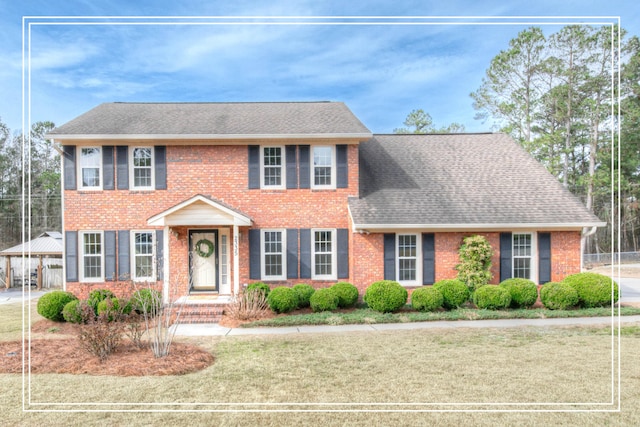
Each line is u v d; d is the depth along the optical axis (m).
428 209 15.03
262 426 5.73
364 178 16.53
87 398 6.63
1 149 40.28
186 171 15.20
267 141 15.22
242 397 6.72
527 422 5.80
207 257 15.24
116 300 11.49
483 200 15.56
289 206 15.30
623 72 30.84
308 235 15.27
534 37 30.56
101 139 14.68
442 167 17.38
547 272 15.05
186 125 15.51
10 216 41.78
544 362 8.38
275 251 15.44
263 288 13.89
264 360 8.72
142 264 15.17
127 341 10.09
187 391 6.96
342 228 15.30
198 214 13.77
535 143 31.25
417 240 15.06
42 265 25.23
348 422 5.84
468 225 14.42
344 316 12.64
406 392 6.90
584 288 13.55
